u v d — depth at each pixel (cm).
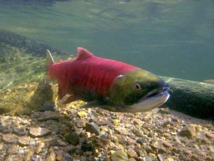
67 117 67
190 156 60
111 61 58
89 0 311
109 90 55
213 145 67
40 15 389
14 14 390
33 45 145
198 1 319
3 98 70
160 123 76
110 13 374
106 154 54
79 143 56
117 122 70
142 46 714
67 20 416
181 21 421
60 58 135
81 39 610
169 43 648
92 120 68
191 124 79
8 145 51
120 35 551
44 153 50
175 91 92
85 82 60
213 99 87
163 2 323
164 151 60
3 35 149
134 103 50
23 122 61
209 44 630
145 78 50
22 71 108
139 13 374
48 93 76
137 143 61
